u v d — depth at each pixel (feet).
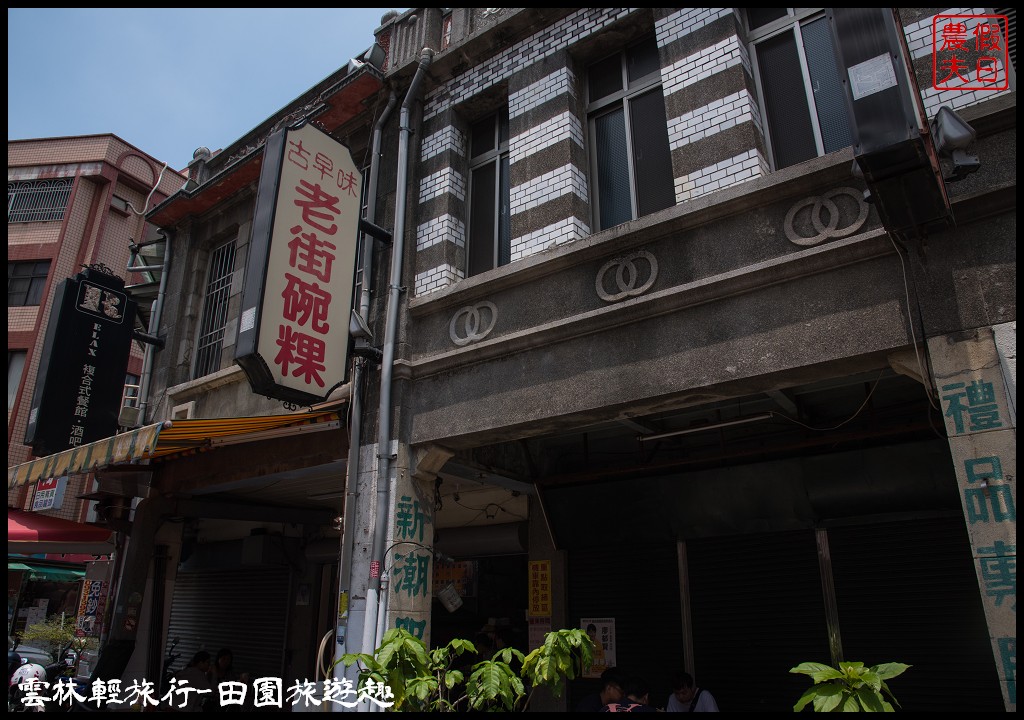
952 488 18.63
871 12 12.05
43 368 28.32
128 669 28.02
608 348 18.15
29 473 26.61
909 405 19.72
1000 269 12.84
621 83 22.56
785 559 21.57
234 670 35.47
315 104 29.25
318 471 24.77
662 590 23.59
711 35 19.42
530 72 23.45
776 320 15.49
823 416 21.77
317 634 33.22
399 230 23.76
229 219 33.99
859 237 14.46
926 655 18.75
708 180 18.24
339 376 21.36
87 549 32.30
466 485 28.12
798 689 20.34
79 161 71.05
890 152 11.30
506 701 13.55
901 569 19.61
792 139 18.35
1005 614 11.37
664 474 23.34
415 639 14.49
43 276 66.44
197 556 38.99
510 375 19.92
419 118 26.25
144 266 39.47
